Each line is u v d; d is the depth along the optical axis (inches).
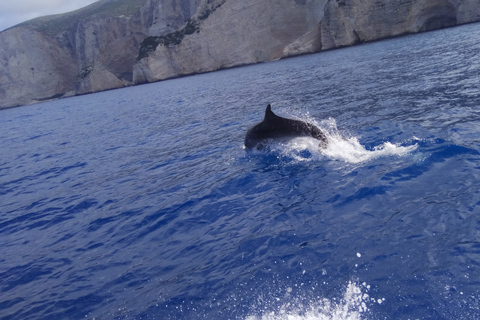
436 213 211.2
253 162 359.9
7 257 261.9
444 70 679.7
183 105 990.4
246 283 179.2
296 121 350.3
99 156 537.0
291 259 192.1
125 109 1188.5
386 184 257.4
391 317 143.3
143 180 380.8
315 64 1435.8
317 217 233.1
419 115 408.5
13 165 580.1
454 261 168.2
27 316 188.7
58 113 1617.9
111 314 177.5
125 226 276.2
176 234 249.6
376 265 174.9
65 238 277.0
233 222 249.9
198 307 169.6
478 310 139.8
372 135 364.5
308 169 313.3
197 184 333.1
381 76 769.6
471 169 256.1
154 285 194.4
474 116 365.7
